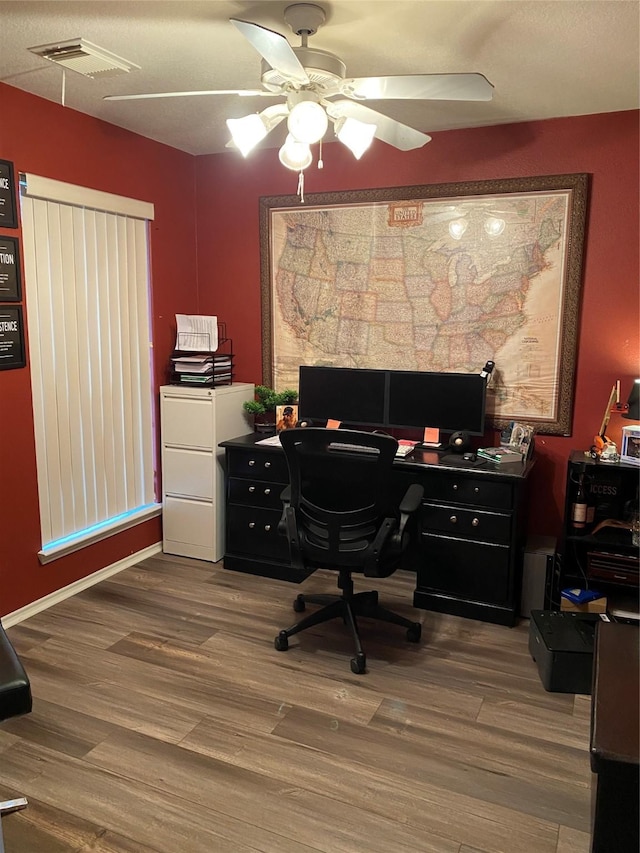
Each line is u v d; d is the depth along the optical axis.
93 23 2.20
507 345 3.45
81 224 3.23
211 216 4.05
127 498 3.70
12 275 2.86
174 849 1.75
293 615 3.14
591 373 3.32
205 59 2.51
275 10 2.10
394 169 3.56
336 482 2.54
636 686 1.37
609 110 3.07
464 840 1.79
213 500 3.71
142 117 3.26
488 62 2.50
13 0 2.03
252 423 4.02
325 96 2.30
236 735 2.24
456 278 3.51
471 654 2.80
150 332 3.78
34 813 1.87
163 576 3.58
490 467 3.07
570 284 3.27
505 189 3.32
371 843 1.78
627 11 2.06
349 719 2.33
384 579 3.61
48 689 2.49
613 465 2.95
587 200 3.19
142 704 2.41
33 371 3.02
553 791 1.99
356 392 3.61
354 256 3.72
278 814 1.88
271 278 3.94
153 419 3.85
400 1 2.02
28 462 3.03
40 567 3.14
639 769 1.14
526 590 3.11
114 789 1.97
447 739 2.23
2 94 2.77
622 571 3.04
